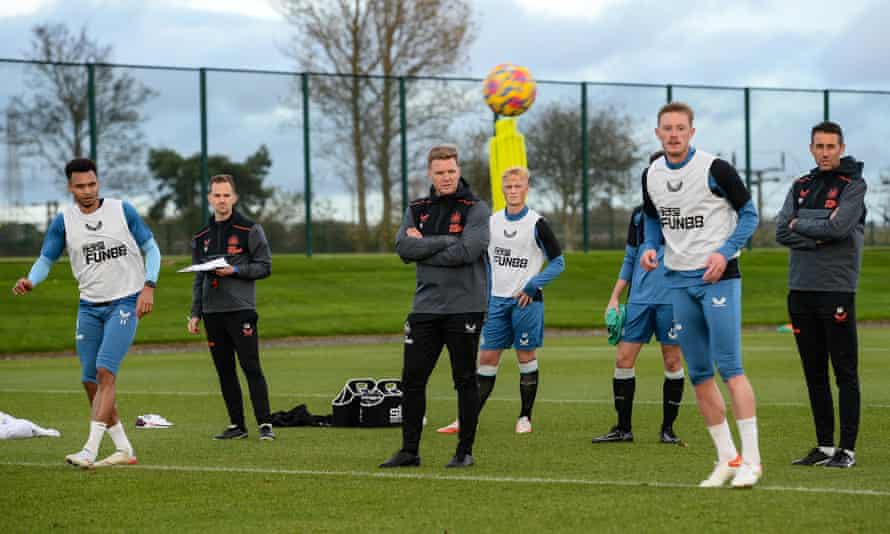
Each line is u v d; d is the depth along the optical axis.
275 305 53.28
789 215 16.08
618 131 69.94
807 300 15.91
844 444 15.66
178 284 55.34
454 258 15.58
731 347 13.76
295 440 19.08
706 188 13.70
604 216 70.19
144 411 23.59
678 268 14.05
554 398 25.12
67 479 14.79
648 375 29.92
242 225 19.83
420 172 67.12
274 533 11.52
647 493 13.41
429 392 26.91
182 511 12.66
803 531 11.22
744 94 71.38
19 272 55.56
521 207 20.33
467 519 12.04
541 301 20.34
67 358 41.53
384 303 54.84
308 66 86.31
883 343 39.75
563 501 12.96
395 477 14.78
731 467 14.05
